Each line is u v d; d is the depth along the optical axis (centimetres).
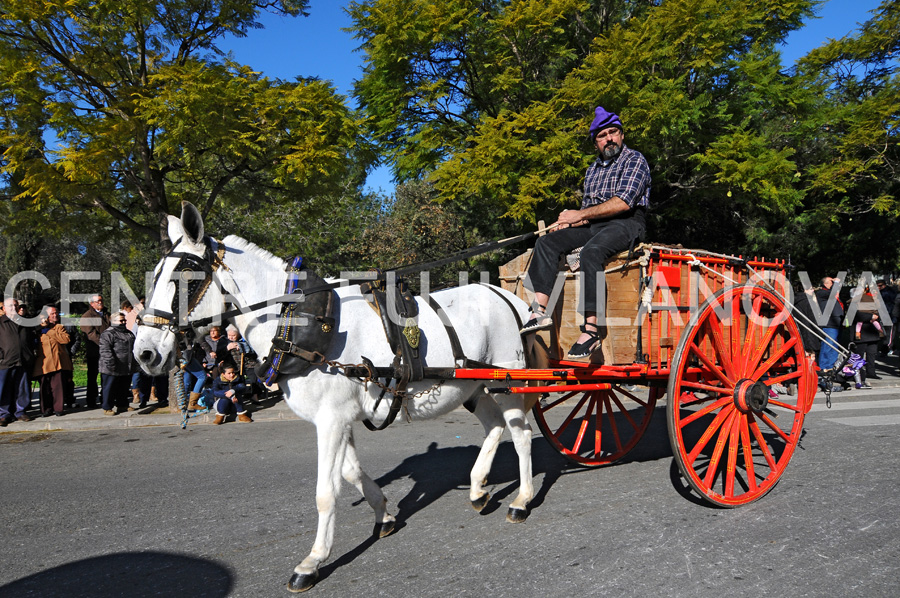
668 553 357
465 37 1223
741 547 364
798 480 501
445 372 366
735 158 1079
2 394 862
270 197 1127
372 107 1299
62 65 910
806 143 1422
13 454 695
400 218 2523
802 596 304
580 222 434
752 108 1164
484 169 1064
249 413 909
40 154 909
